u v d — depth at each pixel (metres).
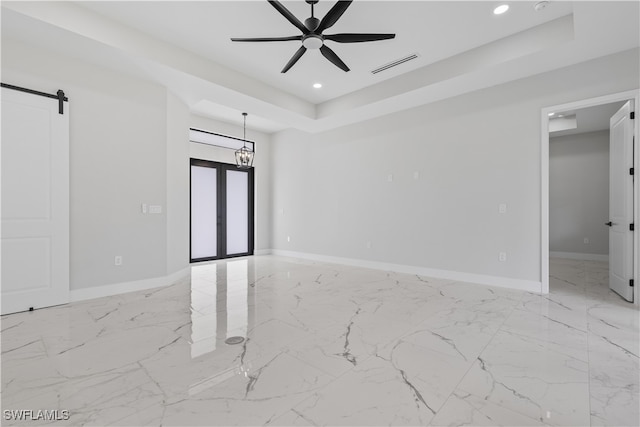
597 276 4.64
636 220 3.16
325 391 1.67
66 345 2.24
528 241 3.75
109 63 3.41
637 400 1.58
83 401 1.57
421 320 2.76
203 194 6.45
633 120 3.19
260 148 7.25
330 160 6.09
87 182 3.41
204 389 1.69
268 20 3.08
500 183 3.96
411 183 4.86
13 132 2.92
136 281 3.83
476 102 4.15
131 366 1.93
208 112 5.84
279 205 7.23
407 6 2.85
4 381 1.76
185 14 2.98
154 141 3.99
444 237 4.49
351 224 5.74
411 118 4.84
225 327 2.60
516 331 2.49
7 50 2.91
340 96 5.00
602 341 2.30
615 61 3.19
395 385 1.72
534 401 1.58
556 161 6.76
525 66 3.46
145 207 3.90
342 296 3.57
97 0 2.77
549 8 2.87
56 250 3.19
